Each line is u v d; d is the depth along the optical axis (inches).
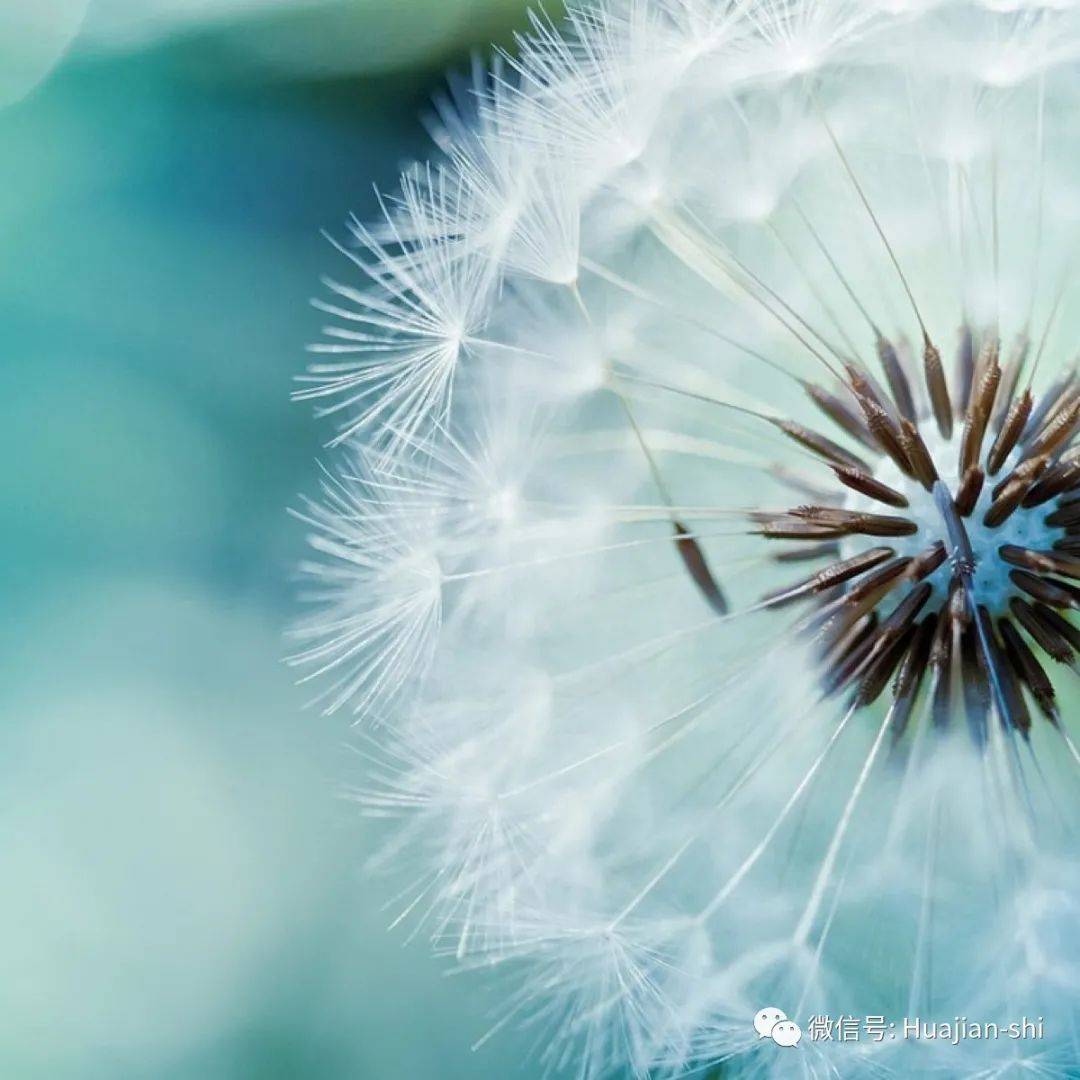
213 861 7.2
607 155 6.9
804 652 6.9
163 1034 7.1
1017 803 6.8
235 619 7.3
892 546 6.9
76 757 7.2
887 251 7.0
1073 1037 6.7
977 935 6.8
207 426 7.4
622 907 6.8
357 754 7.2
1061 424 6.8
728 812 6.9
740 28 6.9
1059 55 6.9
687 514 6.9
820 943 6.8
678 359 7.1
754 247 7.1
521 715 6.9
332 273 7.4
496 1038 7.1
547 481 7.0
